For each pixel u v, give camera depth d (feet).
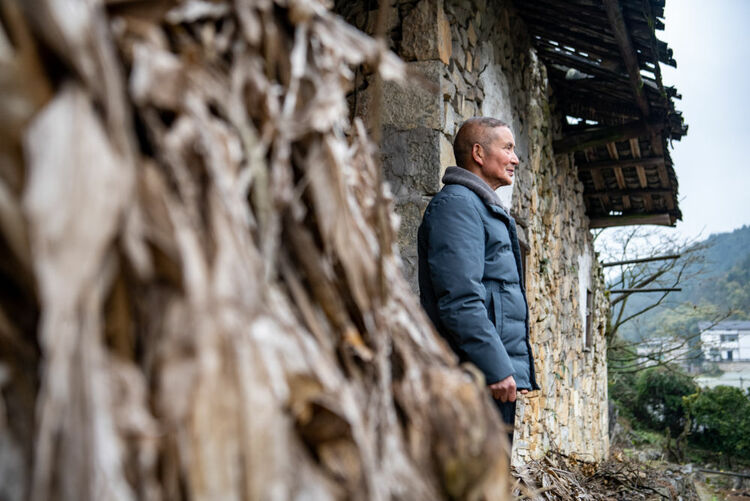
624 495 12.65
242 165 1.76
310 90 2.01
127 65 1.57
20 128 1.36
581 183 20.52
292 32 2.02
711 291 249.75
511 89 12.67
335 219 1.99
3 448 1.41
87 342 1.32
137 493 1.38
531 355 6.42
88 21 1.40
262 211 1.75
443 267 5.72
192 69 1.66
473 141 6.69
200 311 1.46
